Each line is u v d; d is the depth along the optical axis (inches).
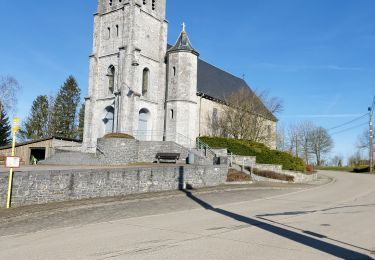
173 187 810.2
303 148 3191.4
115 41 1514.5
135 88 1441.9
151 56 1545.3
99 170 660.1
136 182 725.9
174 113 1504.7
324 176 1555.1
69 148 1524.4
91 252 325.4
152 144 1233.4
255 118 1696.6
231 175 1019.3
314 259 307.3
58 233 406.3
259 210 585.3
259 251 330.6
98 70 1555.1
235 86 2052.2
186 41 1553.9
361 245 359.6
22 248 341.7
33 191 565.9
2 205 530.0
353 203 681.6
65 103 2790.4
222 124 1680.6
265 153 1296.8
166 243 359.3
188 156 1157.7
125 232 410.3
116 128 1422.2
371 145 1972.2
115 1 1539.1
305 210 589.0
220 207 612.4
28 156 1526.8
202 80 1775.3
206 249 336.2
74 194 620.4
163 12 1616.6
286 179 1162.6
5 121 2509.8
